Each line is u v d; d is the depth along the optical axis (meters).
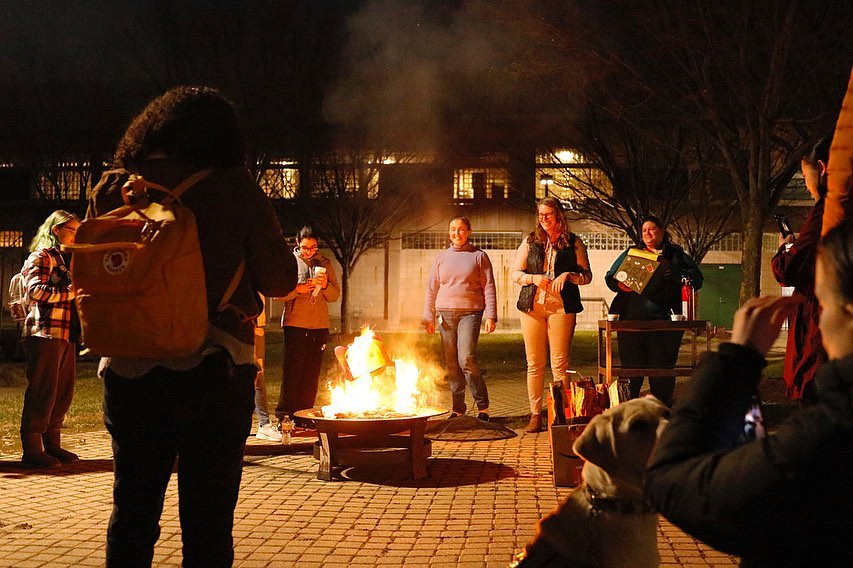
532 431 9.35
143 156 3.39
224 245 3.21
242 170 3.38
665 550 5.03
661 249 9.15
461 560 4.85
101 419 10.67
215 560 3.19
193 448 3.17
